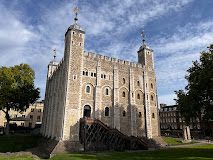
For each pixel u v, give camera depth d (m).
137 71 41.38
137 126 37.47
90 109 32.78
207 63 23.53
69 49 32.72
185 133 47.09
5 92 37.50
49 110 42.28
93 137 28.78
